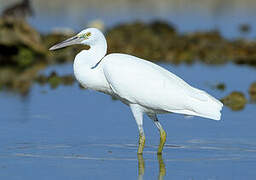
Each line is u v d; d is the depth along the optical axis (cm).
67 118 1562
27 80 2231
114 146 1290
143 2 5306
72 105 1747
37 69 2516
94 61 1302
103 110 1678
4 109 1669
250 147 1280
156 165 1143
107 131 1425
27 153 1220
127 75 1241
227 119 1568
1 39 2809
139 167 1127
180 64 2620
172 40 3111
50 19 3975
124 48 2891
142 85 1231
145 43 3056
